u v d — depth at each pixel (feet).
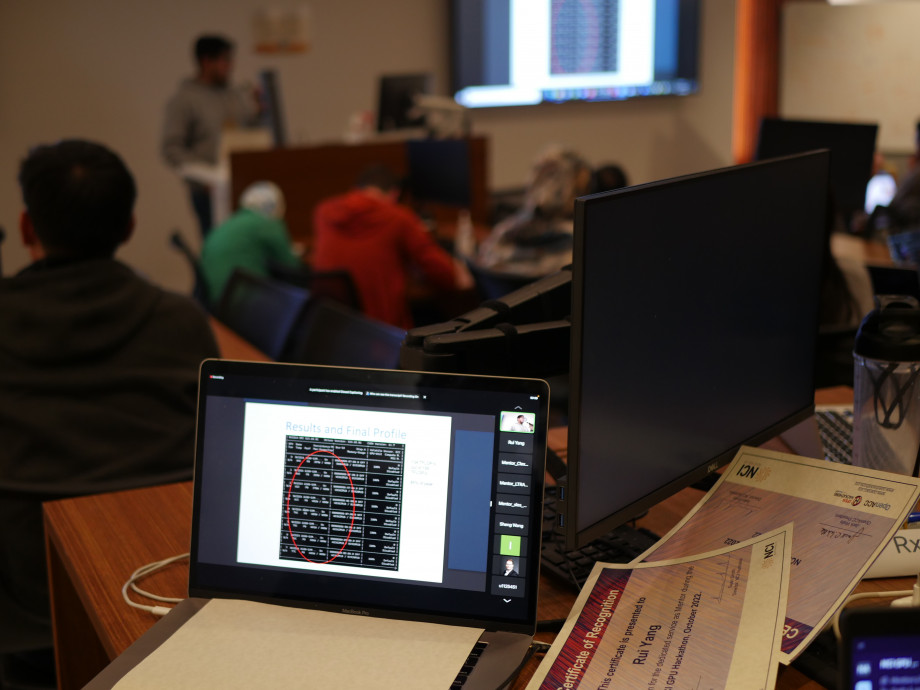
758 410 4.06
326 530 3.27
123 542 4.20
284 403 3.31
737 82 25.72
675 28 24.43
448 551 3.17
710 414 3.76
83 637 4.89
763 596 2.98
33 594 5.00
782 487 3.45
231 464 3.34
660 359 3.44
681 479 3.64
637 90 24.36
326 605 3.25
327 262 12.60
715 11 24.89
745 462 3.62
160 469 5.10
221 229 12.60
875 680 2.06
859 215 12.26
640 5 23.93
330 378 3.27
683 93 24.84
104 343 5.08
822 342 5.92
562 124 23.84
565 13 23.12
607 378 3.20
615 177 12.12
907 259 7.13
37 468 4.91
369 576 3.23
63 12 18.65
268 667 2.97
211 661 3.01
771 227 3.91
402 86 16.84
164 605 3.61
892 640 2.05
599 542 3.80
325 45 20.90
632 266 3.22
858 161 11.16
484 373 3.83
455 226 16.40
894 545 3.50
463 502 3.16
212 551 3.35
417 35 21.79
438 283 12.78
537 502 3.11
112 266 5.23
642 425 3.41
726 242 3.66
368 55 21.38
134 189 5.46
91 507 4.58
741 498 3.49
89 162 5.21
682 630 2.97
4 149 18.74
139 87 19.49
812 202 4.16
